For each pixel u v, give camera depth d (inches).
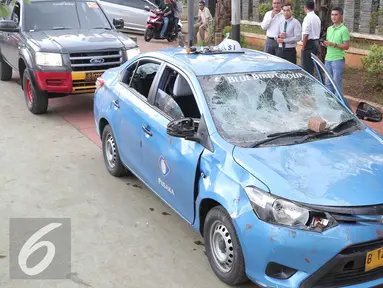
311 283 147.9
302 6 506.3
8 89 455.2
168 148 196.2
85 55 357.1
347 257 145.6
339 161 167.3
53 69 350.0
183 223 217.9
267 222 149.5
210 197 168.4
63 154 301.3
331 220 146.3
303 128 187.2
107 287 173.6
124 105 238.1
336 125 192.5
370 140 186.9
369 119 213.9
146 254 193.9
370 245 148.6
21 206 234.7
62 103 411.8
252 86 199.6
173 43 693.9
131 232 210.5
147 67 234.8
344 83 431.2
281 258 147.9
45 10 402.9
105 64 362.3
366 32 518.9
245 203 155.3
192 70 203.2
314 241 144.7
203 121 183.6
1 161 289.9
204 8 642.8
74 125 356.2
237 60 217.5
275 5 403.5
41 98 367.9
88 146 315.0
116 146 253.4
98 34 385.4
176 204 196.7
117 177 265.6
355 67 474.9
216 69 205.5
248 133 180.2
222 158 170.1
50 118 372.5
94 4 421.4
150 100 220.1
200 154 177.9
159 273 181.2
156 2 825.5
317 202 148.6
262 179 156.5
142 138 217.9
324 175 159.0
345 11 533.0
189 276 178.9
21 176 268.8
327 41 373.1
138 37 742.5
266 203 151.0
